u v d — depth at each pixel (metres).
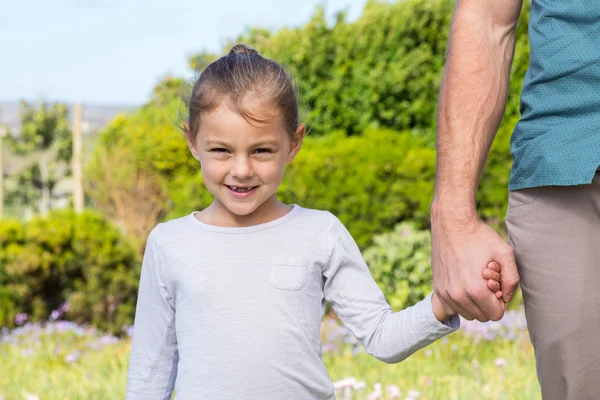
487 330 5.24
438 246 1.78
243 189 1.93
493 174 7.12
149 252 2.06
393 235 6.95
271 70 1.96
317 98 8.13
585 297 1.72
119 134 10.03
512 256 1.71
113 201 10.02
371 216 7.11
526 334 5.24
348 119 8.10
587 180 1.64
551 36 1.72
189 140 2.06
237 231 1.99
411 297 6.76
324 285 2.02
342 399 3.78
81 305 7.66
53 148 16.12
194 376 1.90
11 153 15.93
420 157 7.09
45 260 7.61
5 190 15.85
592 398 1.75
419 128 8.09
